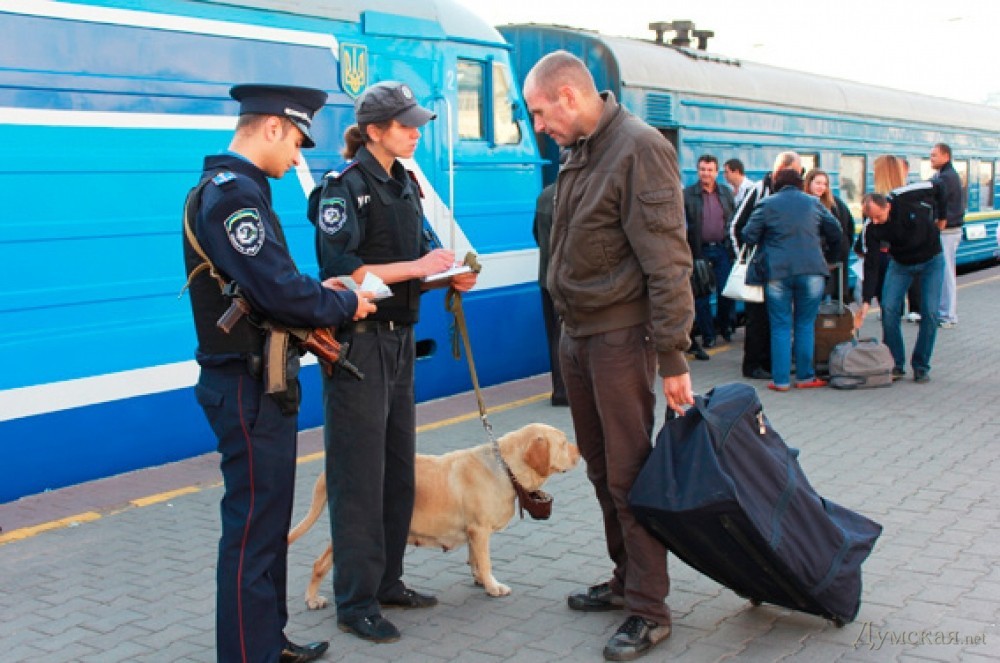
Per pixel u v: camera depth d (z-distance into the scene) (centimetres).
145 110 616
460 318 438
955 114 1870
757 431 382
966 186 1898
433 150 805
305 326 341
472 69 856
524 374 930
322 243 395
